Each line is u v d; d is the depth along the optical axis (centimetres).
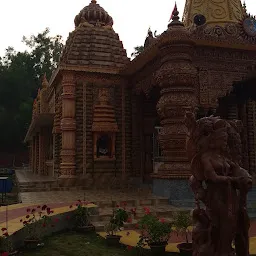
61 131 1830
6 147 5503
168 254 712
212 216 528
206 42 1360
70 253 743
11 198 2012
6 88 5575
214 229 526
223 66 1441
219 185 532
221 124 552
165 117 1355
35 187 1702
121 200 1229
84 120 1792
